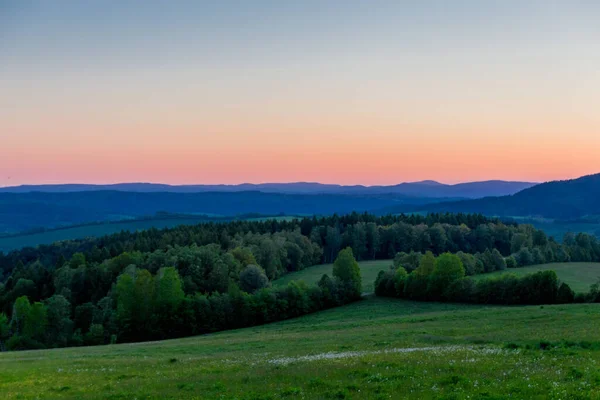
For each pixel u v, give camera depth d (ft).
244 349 144.25
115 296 339.98
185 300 292.61
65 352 165.27
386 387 65.92
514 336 124.98
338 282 345.72
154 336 283.18
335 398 62.90
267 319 304.91
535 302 281.95
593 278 391.24
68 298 380.58
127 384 83.15
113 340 271.49
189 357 127.54
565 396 55.01
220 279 386.73
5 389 83.10
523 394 57.21
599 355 82.74
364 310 309.42
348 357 98.53
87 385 84.58
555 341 103.60
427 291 325.42
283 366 90.58
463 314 214.07
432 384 65.92
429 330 161.48
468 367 75.46
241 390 70.54
